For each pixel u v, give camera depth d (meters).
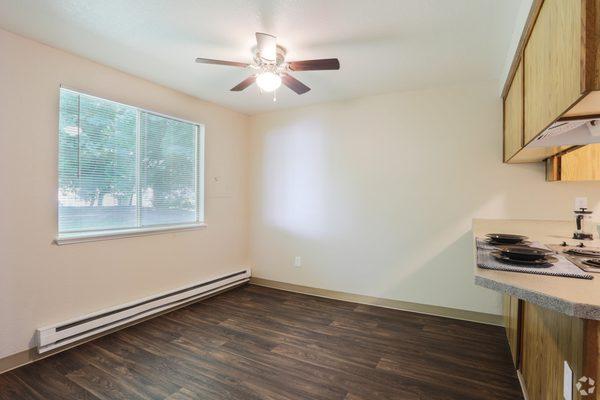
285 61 2.57
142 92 3.04
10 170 2.18
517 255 1.49
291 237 4.10
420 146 3.32
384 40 2.27
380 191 3.52
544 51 1.45
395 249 3.45
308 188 3.96
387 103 3.48
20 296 2.23
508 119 2.68
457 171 3.15
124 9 1.91
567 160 2.36
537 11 1.55
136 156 3.04
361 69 2.78
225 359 2.36
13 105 2.20
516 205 2.92
